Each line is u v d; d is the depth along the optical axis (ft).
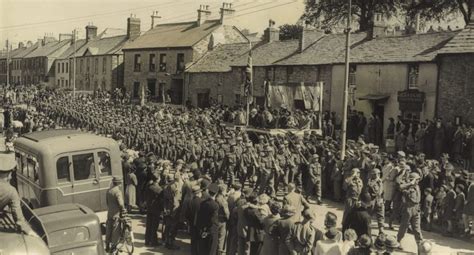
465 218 44.55
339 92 106.63
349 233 28.89
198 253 37.01
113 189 37.40
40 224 24.45
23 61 287.28
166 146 77.51
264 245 32.12
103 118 108.78
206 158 66.54
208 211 36.01
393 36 104.42
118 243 37.22
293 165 59.26
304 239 29.86
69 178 41.29
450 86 83.05
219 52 154.40
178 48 166.81
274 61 123.85
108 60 204.03
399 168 49.24
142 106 139.54
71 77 239.30
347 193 43.04
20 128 104.99
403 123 85.40
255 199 34.86
